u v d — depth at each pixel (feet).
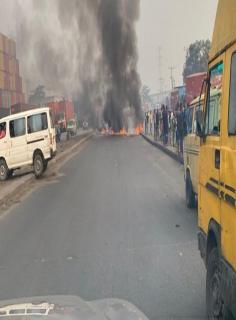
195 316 7.72
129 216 16.21
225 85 6.35
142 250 11.85
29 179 28.91
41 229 14.97
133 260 11.04
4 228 15.60
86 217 16.44
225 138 6.26
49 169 34.50
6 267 11.09
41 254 12.04
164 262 10.77
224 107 6.36
